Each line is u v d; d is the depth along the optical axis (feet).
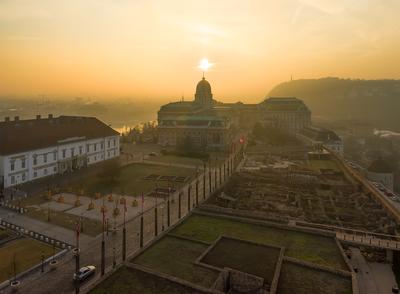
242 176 401.29
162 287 132.77
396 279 182.60
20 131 371.35
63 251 196.65
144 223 248.73
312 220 256.73
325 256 171.32
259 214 248.11
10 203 285.84
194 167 454.40
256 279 142.61
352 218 265.95
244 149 604.08
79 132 440.86
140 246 202.39
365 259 202.08
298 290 135.85
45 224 241.96
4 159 322.14
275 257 166.71
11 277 167.32
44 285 163.02
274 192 337.72
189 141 566.36
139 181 375.25
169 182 371.35
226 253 170.60
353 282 139.13
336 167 460.55
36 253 196.85
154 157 528.22
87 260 189.78
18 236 220.43
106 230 232.32
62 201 294.05
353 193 336.90
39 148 361.30
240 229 207.31
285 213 273.33
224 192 333.01
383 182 436.35
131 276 140.87
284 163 489.67
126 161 489.26
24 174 345.72
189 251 172.96
